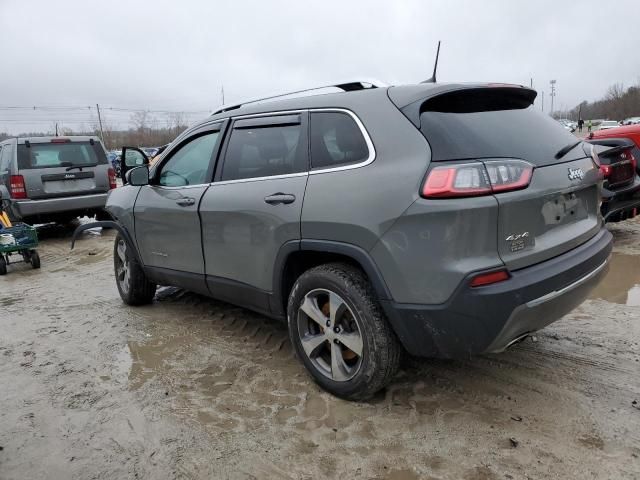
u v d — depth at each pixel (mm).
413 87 2717
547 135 2807
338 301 2781
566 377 3010
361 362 2721
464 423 2631
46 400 3107
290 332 3107
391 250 2467
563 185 2600
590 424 2559
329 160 2848
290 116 3148
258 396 3016
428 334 2488
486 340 2369
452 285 2318
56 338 4129
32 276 6430
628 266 5066
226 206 3361
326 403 2891
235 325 4160
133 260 4562
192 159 3877
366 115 2730
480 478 2238
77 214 9219
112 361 3619
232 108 3791
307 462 2408
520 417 2652
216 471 2381
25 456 2564
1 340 4152
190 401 3002
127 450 2566
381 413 2760
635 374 2994
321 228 2754
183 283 4039
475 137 2459
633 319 3770
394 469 2326
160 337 4004
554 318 2545
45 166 8539
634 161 5594
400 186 2445
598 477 2201
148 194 4219
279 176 3092
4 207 8938
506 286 2283
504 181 2328
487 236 2293
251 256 3252
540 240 2500
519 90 2883
